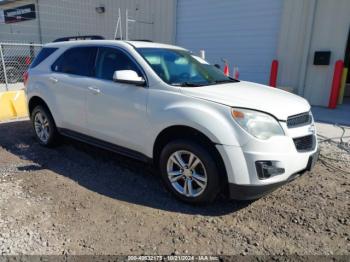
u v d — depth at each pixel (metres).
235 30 11.09
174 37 13.01
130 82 3.60
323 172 4.27
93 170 4.30
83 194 3.61
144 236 2.83
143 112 3.59
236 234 2.88
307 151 3.29
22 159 4.69
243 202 3.46
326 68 9.02
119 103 3.83
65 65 4.77
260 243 2.76
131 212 3.24
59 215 3.15
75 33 18.34
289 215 3.20
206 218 3.14
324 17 8.84
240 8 10.78
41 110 5.11
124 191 3.71
